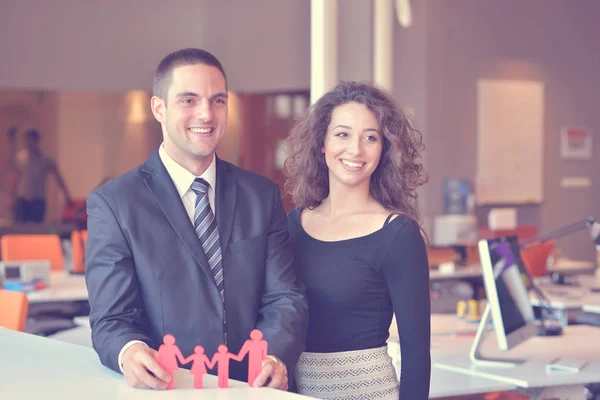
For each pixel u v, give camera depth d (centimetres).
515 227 771
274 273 209
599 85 956
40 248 623
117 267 193
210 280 197
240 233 205
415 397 219
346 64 666
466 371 312
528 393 315
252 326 203
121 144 950
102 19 934
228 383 171
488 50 879
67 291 496
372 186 239
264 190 214
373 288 224
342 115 229
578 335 389
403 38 842
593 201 956
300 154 243
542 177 917
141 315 195
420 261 222
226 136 922
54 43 919
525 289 355
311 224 238
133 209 197
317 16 338
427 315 222
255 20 916
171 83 196
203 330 195
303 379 227
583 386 315
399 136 231
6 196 911
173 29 952
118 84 944
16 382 173
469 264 673
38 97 925
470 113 868
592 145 954
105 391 165
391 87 411
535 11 910
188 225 199
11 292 317
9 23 902
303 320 204
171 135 198
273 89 908
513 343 320
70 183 938
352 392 223
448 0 855
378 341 227
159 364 167
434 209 841
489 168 877
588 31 948
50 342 220
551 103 924
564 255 937
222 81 199
